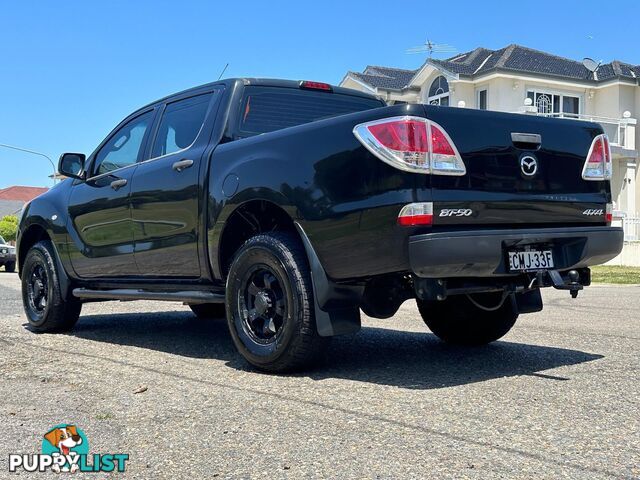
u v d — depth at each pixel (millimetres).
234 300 4543
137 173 5457
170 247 5113
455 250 3727
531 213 4141
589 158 4473
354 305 4195
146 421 3414
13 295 10945
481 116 4000
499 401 3695
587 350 5234
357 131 3934
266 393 3908
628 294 10844
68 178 6625
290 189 4207
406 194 3721
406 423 3307
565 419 3367
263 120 5152
